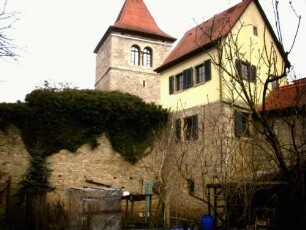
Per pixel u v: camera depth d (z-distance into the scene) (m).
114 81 33.75
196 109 20.48
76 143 20.61
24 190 18.08
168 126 22.81
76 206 15.43
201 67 21.09
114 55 34.31
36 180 18.34
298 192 4.47
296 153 4.43
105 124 21.61
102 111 21.34
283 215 12.02
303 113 4.96
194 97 20.97
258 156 8.81
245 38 19.56
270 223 12.59
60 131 20.36
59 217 15.38
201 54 20.84
